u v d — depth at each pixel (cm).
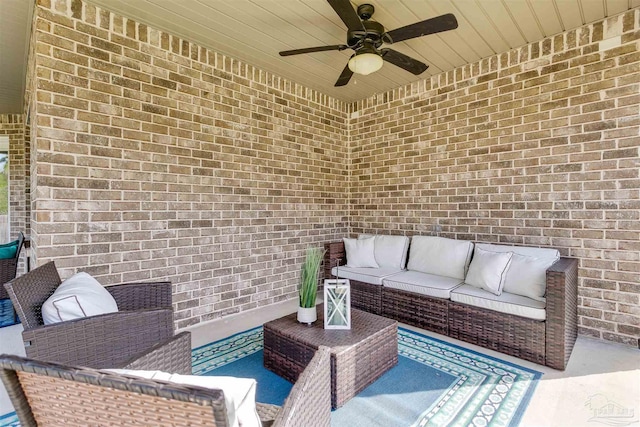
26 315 160
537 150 311
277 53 332
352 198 475
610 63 272
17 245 393
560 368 229
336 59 346
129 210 275
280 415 100
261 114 373
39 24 232
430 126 389
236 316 344
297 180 414
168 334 184
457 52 329
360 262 389
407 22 273
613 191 271
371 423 176
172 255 301
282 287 397
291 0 246
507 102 329
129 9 260
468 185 358
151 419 71
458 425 174
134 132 278
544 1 248
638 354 250
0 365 74
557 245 299
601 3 252
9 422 176
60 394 76
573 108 290
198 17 271
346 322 224
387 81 401
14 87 417
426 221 394
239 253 354
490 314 264
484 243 334
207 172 326
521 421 176
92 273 256
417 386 211
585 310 285
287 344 216
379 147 443
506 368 234
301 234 418
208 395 63
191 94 313
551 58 302
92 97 255
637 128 261
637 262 261
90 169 255
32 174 279
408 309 317
